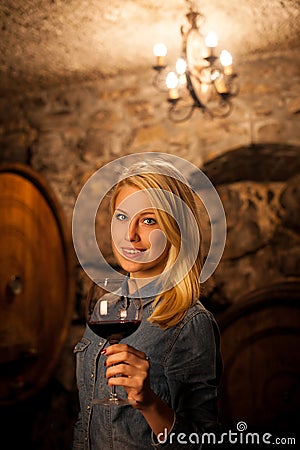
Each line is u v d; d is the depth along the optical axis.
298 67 3.30
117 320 1.31
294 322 3.26
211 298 3.39
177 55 3.23
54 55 3.16
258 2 2.59
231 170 3.43
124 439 1.33
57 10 2.58
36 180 3.50
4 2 2.49
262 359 3.28
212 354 1.33
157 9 2.62
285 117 3.30
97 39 2.95
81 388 1.46
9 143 3.80
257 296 3.29
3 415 3.53
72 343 3.54
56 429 3.47
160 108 3.51
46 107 3.73
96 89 3.64
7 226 3.40
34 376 3.38
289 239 3.34
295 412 3.22
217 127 3.39
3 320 3.35
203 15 2.70
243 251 3.39
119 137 3.57
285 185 3.38
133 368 1.17
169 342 1.35
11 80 3.55
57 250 3.50
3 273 3.39
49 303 3.46
